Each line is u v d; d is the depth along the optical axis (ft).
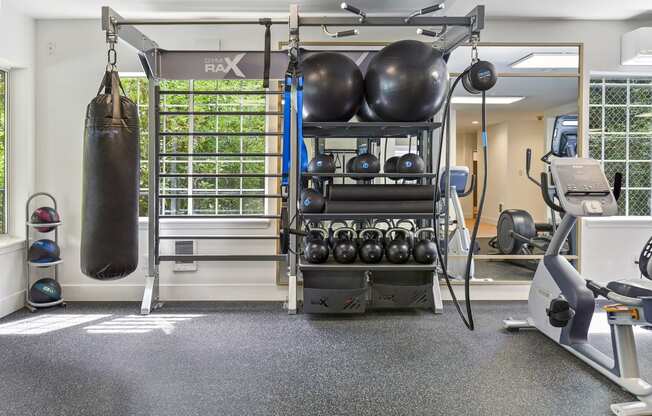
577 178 10.30
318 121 12.39
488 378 9.26
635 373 8.61
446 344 11.21
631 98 15.69
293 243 13.88
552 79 15.29
